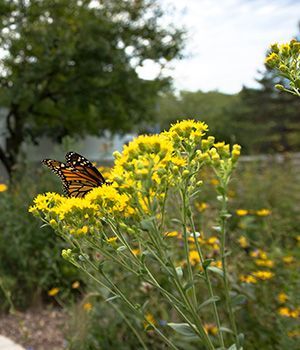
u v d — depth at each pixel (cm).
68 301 463
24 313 495
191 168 191
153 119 1620
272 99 3781
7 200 536
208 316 312
